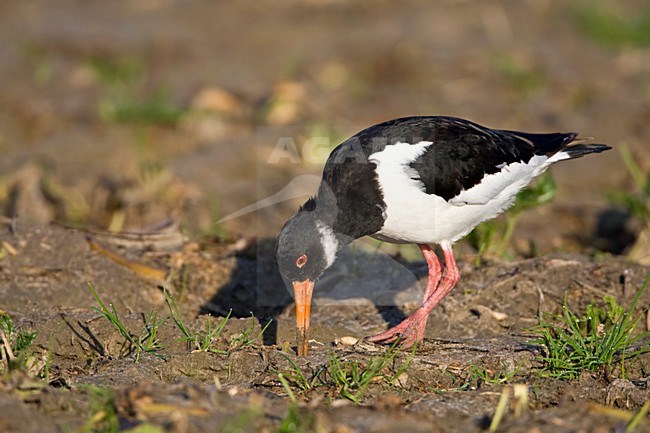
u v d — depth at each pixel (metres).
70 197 15.84
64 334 9.73
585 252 13.44
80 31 22.27
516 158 10.56
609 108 18.84
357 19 23.09
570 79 20.08
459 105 18.97
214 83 20.00
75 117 18.61
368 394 8.75
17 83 19.84
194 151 17.52
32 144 17.75
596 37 22.02
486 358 9.42
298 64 20.69
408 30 22.14
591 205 15.80
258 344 9.70
